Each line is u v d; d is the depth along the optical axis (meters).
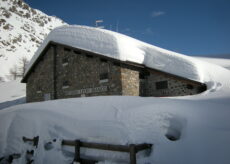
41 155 6.11
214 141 4.29
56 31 18.30
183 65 12.68
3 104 27.11
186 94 12.35
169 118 5.14
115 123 5.40
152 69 13.66
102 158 5.00
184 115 5.20
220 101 7.05
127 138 4.86
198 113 5.26
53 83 17.64
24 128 7.43
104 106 6.49
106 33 14.55
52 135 6.38
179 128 5.00
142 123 5.11
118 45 13.30
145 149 4.52
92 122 5.86
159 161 4.27
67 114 6.81
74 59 16.09
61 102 8.13
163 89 13.38
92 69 14.53
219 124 4.72
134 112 5.55
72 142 5.66
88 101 7.39
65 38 16.89
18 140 7.22
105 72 13.63
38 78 19.84
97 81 14.06
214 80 11.96
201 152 4.18
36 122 7.24
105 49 13.69
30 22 166.25
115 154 4.83
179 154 4.30
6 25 140.25
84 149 5.48
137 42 15.15
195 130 4.70
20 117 8.08
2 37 127.56
